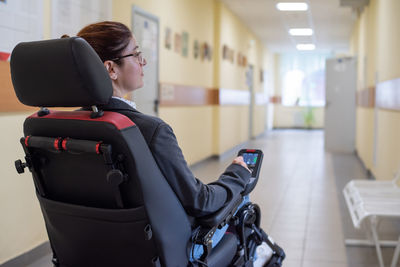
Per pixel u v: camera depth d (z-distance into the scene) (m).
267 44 14.11
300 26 10.52
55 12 3.03
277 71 17.02
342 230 3.52
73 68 1.05
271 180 5.81
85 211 1.25
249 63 11.49
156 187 1.20
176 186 1.26
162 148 1.22
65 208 1.29
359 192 3.02
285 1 7.86
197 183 1.32
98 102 1.10
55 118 1.23
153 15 5.13
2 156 2.60
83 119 1.17
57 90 1.10
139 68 1.37
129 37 1.34
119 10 4.21
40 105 1.19
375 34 6.08
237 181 1.48
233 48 9.33
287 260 2.85
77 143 1.16
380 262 2.55
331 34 11.70
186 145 6.56
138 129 1.18
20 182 2.76
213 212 1.39
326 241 3.24
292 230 3.53
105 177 1.21
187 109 6.57
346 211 4.15
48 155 1.30
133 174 1.16
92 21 3.58
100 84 1.08
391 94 4.39
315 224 3.71
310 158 8.17
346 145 9.27
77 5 3.32
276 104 17.12
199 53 7.16
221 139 8.33
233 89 9.48
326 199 4.69
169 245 1.24
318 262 2.81
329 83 9.31
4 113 2.61
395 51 4.23
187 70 6.57
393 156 4.29
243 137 10.88
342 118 9.26
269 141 11.73
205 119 7.61
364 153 7.09
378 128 5.50
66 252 1.40
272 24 10.35
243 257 1.64
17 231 2.73
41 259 2.89
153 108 5.23
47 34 2.97
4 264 2.59
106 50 1.29
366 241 3.17
